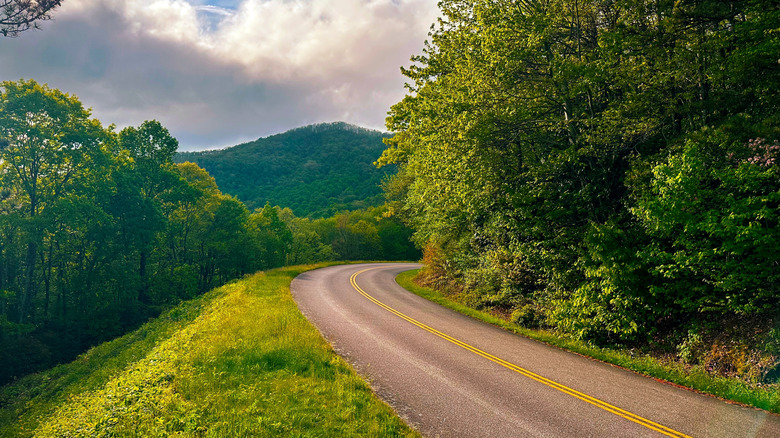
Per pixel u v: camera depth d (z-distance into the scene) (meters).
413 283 29.38
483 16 15.20
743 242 9.75
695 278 11.46
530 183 15.68
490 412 7.38
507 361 10.72
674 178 10.39
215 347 10.57
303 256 75.44
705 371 9.81
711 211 10.08
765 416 7.22
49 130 29.66
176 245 48.91
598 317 12.82
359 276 32.97
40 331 30.31
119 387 8.70
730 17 11.47
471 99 15.63
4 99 27.44
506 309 18.27
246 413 6.73
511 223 16.11
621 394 8.36
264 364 9.38
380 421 6.75
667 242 12.03
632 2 12.45
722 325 10.77
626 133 13.02
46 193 31.00
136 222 36.81
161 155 41.69
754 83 10.91
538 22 14.10
